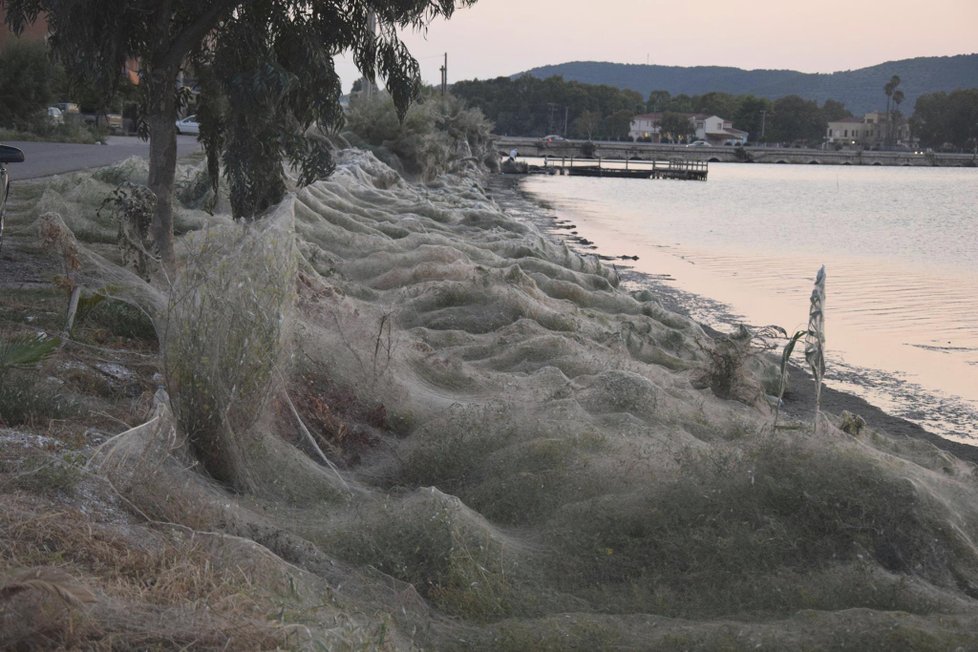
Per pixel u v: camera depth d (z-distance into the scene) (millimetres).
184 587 4039
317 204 17281
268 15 11414
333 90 12188
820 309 6945
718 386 9969
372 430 7512
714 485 5746
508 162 102125
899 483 5672
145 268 10828
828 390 13258
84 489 5090
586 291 14680
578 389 8344
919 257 31469
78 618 3432
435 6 11797
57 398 6578
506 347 10305
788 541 5406
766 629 4527
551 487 6125
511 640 4465
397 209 21453
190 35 11344
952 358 15539
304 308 8805
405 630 4492
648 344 11969
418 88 12367
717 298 21094
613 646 4414
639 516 5605
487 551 5254
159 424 5988
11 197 19000
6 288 10227
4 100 46719
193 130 60625
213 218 15344
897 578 5152
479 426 7133
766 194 78312
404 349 8914
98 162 29906
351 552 5289
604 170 113562
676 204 60688
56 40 11188
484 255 16141
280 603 4074
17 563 3854
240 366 6270
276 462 6441
